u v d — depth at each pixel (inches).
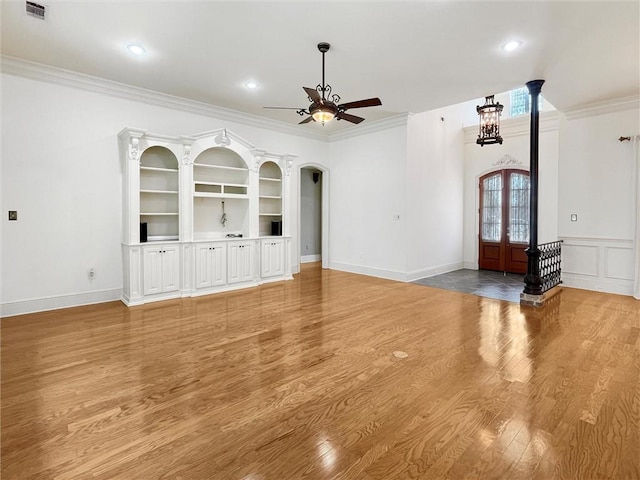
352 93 200.5
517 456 69.7
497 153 300.5
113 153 190.2
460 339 135.5
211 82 186.1
